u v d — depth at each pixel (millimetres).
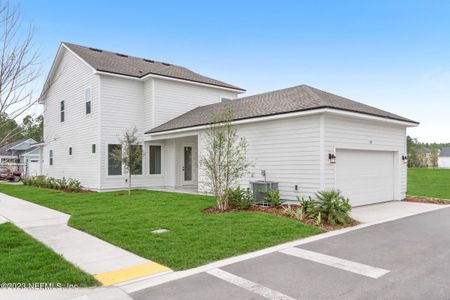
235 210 9617
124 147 15336
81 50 18594
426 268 4824
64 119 19359
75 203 11484
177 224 7672
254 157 11820
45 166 22328
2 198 13500
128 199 12297
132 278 4512
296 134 10469
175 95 17891
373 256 5457
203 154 13602
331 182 9992
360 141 11195
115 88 16578
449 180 23125
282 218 8359
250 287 4168
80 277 4422
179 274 4668
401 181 13219
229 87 19984
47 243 6320
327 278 4461
